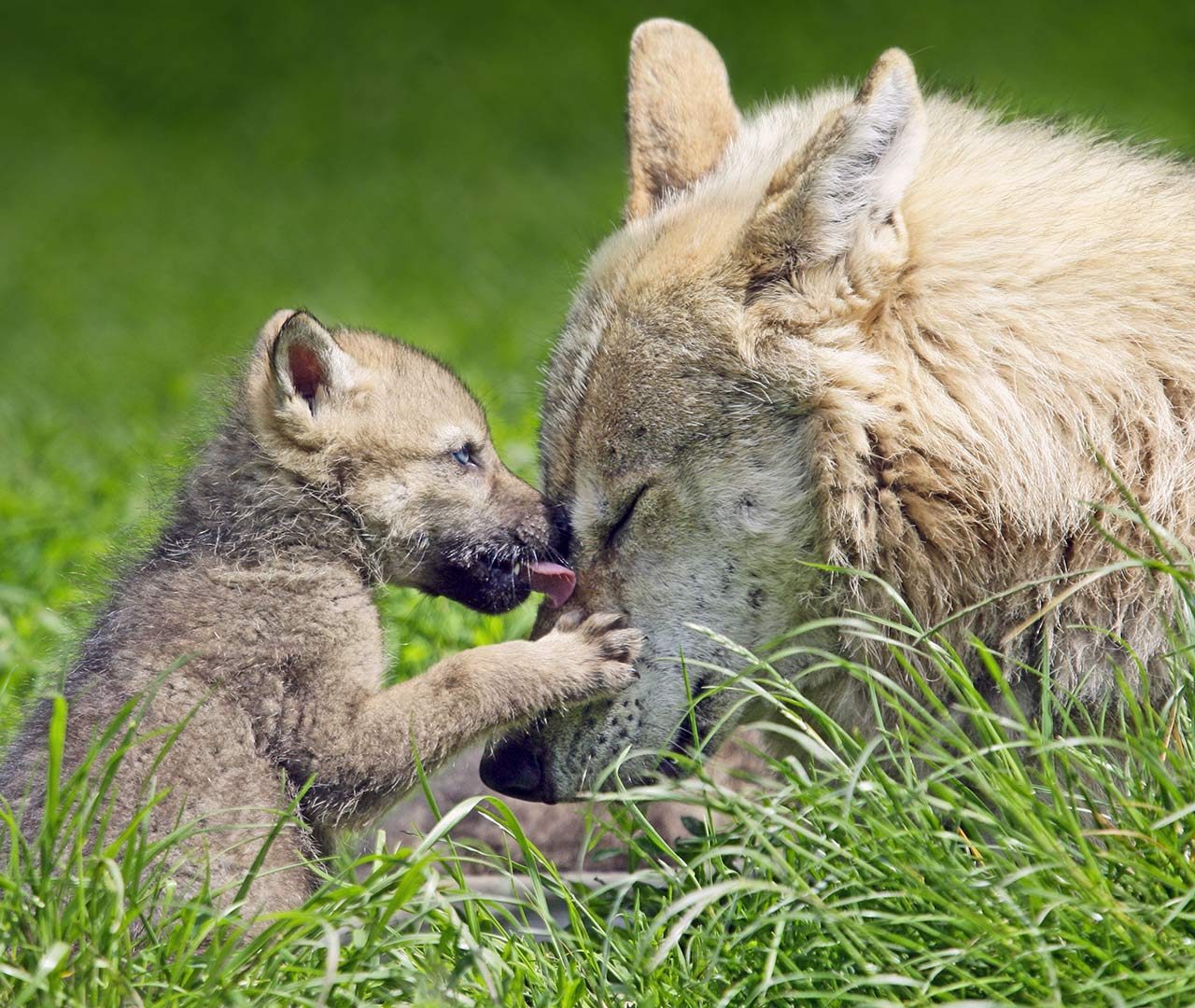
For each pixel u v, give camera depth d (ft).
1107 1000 18.37
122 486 48.32
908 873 19.84
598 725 27.12
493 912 25.36
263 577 27.14
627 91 32.86
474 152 140.87
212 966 19.48
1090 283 25.40
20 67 166.61
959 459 24.48
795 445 25.50
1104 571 21.88
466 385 31.53
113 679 25.79
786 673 26.32
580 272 32.27
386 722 26.04
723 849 20.54
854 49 145.48
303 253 115.65
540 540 29.96
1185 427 24.72
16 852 20.53
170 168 143.64
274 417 28.43
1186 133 107.14
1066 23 145.28
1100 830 20.18
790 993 19.36
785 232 25.20
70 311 102.78
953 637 24.77
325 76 161.27
